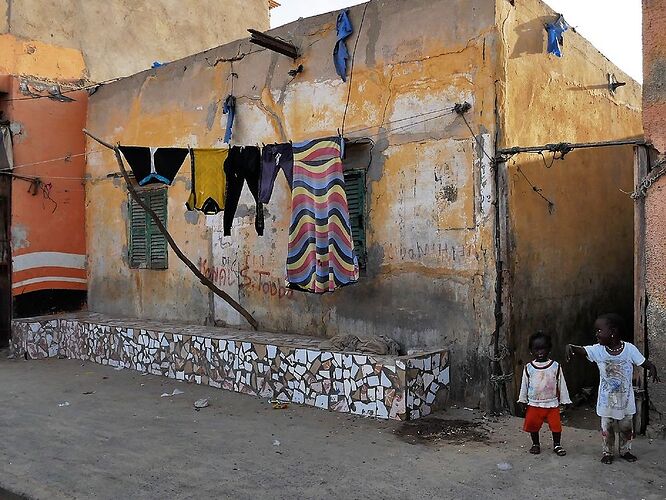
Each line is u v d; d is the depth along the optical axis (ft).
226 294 28.86
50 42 40.14
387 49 24.34
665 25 17.99
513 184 22.21
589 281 27.50
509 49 22.20
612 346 16.65
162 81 33.58
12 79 36.11
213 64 30.94
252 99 29.17
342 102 25.72
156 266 33.96
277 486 15.79
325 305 26.40
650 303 18.24
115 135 36.45
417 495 15.01
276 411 22.75
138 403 24.62
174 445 19.26
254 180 24.89
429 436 19.34
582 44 28.02
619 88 32.07
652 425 18.26
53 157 37.50
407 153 23.72
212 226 30.99
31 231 36.68
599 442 18.31
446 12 22.72
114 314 36.83
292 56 27.25
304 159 23.75
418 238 23.43
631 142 18.63
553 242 24.72
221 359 26.58
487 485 15.46
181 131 32.53
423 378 21.39
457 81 22.43
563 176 25.79
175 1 47.96
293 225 24.25
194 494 15.46
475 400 21.95
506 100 21.86
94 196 38.11
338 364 22.41
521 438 18.89
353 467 16.93
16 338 35.42
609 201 30.01
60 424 21.90
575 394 26.48
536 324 23.43
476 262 21.94
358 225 25.17
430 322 23.09
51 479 16.72
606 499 14.48
